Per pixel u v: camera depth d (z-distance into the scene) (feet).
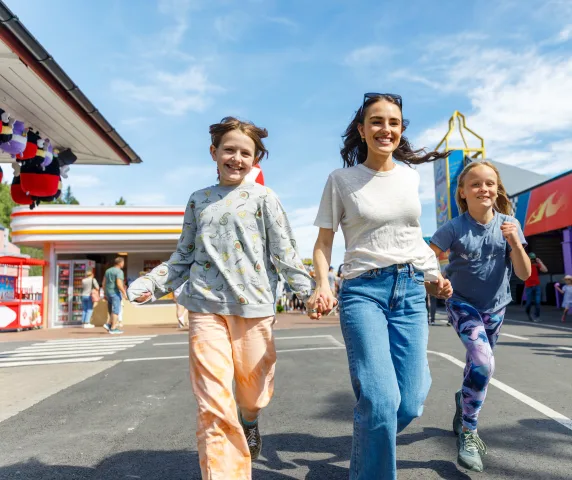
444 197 60.13
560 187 53.62
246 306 8.29
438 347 26.02
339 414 13.69
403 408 7.66
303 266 8.86
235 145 8.66
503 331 33.30
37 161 24.88
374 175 8.35
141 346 33.73
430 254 8.64
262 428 12.56
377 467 6.98
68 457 10.83
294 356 24.63
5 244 135.13
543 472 9.18
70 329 53.67
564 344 26.43
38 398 17.25
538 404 13.92
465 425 9.58
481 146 59.82
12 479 9.59
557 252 66.13
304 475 9.45
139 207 57.47
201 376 7.88
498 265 10.04
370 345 7.39
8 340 42.19
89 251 58.95
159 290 8.57
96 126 24.75
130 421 13.76
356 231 8.21
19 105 21.21
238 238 8.52
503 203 10.67
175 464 10.25
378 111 8.23
